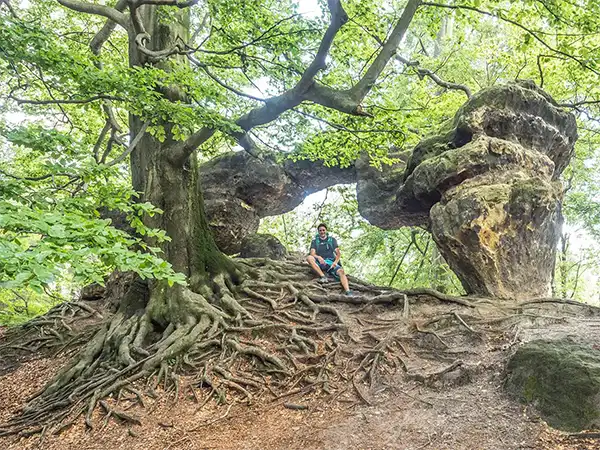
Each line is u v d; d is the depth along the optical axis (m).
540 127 10.32
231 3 8.26
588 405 4.43
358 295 9.52
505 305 8.47
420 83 15.44
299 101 7.09
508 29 15.49
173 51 7.54
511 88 10.02
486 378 5.80
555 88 15.02
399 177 13.30
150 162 9.34
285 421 5.47
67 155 4.84
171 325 7.97
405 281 17.98
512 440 4.34
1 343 9.98
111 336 7.89
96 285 12.00
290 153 12.45
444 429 4.73
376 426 5.03
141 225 3.89
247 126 7.89
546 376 4.95
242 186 15.46
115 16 9.62
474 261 9.23
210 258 9.45
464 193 9.37
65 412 6.23
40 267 2.38
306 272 10.86
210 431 5.39
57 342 9.41
